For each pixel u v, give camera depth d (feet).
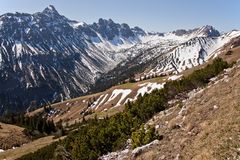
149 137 135.44
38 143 402.52
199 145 98.12
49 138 435.12
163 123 152.56
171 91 226.17
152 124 162.20
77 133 227.20
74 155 182.91
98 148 176.14
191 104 148.46
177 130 129.49
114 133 179.83
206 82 224.74
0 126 509.76
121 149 161.07
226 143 88.28
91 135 185.37
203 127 112.88
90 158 174.19
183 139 112.16
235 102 113.80
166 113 168.76
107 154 165.78
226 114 108.37
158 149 118.93
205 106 132.87
